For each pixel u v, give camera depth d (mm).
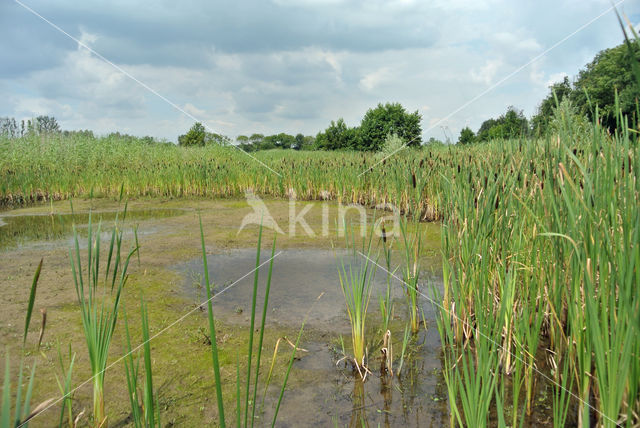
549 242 2623
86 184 12094
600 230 1968
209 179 12602
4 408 1185
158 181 12578
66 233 7344
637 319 1395
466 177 3938
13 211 9773
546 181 2471
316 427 2236
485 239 2818
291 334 3377
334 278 4770
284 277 4828
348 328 3488
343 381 2699
